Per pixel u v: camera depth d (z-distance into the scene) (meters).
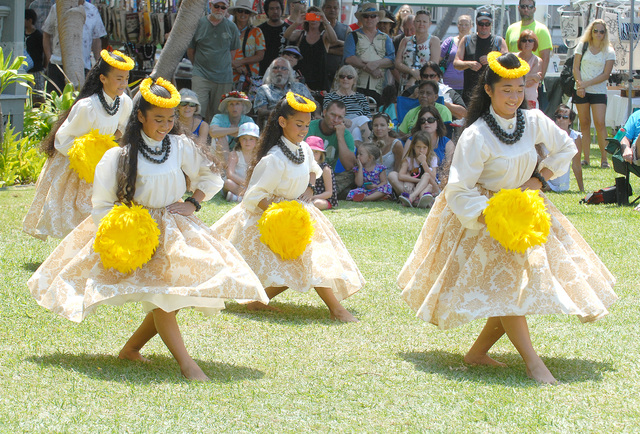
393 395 6.60
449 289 7.38
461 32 21.88
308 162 9.47
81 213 10.77
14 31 20.88
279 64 18.59
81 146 10.27
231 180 17.14
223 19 20.36
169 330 6.98
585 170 22.78
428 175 17.39
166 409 6.11
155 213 7.20
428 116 17.81
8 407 6.01
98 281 6.82
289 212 8.97
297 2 22.47
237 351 7.82
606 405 6.39
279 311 9.55
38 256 11.34
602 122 23.20
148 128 7.12
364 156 18.25
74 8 19.98
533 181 7.54
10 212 14.51
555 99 25.81
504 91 7.23
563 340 8.29
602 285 7.39
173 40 18.50
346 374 7.15
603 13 30.20
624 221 15.00
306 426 5.89
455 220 7.56
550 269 7.27
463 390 6.75
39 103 22.67
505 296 7.12
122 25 23.77
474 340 8.44
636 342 8.22
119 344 7.89
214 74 20.42
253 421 5.94
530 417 6.10
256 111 18.62
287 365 7.39
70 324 8.39
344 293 9.56
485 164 7.40
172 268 6.95
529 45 21.22
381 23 21.98
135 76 24.27
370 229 14.37
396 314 9.39
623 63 30.44
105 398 6.29
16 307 8.84
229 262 7.04
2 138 18.48
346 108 19.64
